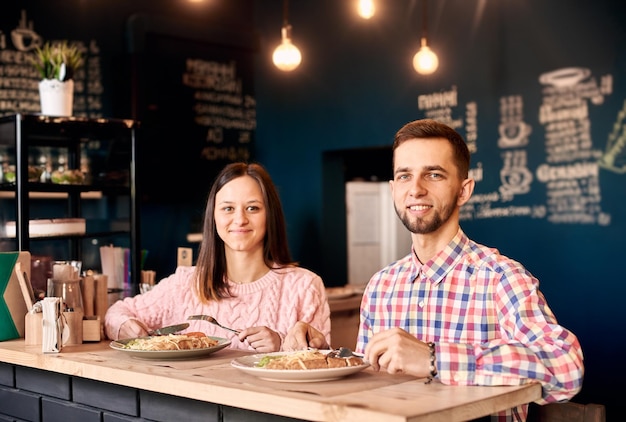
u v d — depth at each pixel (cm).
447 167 190
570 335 170
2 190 351
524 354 165
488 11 503
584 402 462
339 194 596
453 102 519
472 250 197
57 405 226
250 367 178
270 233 256
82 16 526
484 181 506
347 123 569
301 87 594
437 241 198
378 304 210
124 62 538
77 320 244
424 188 190
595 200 459
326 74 580
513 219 493
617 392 451
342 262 596
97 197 486
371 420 143
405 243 617
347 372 173
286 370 168
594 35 459
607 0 454
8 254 259
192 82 569
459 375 165
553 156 476
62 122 351
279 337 223
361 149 568
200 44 574
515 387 163
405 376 178
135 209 375
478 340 191
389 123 548
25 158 337
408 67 540
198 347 212
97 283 274
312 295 254
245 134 610
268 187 254
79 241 374
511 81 494
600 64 456
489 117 504
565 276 471
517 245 492
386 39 550
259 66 618
